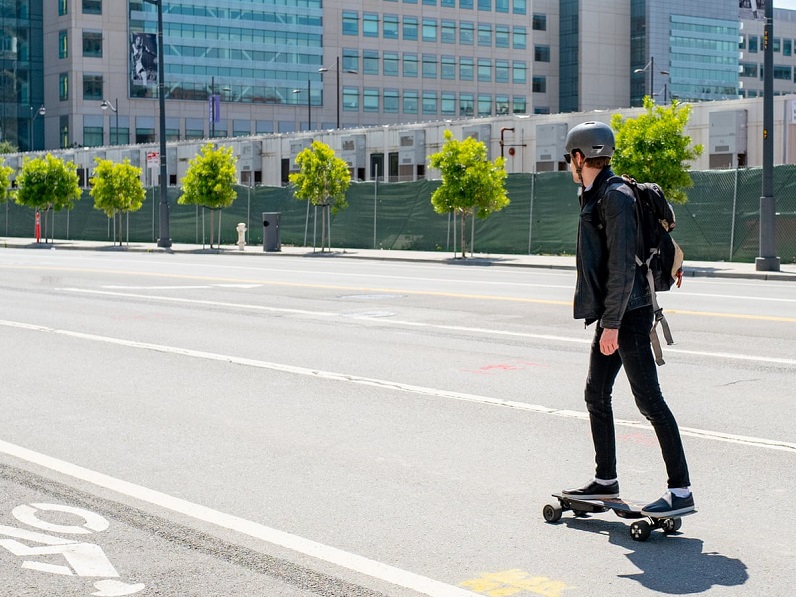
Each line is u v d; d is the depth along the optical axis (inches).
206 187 1616.6
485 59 4608.8
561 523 224.5
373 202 1503.4
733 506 235.6
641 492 245.0
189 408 355.3
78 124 4060.0
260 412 347.6
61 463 279.0
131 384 403.5
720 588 185.2
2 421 335.3
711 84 5236.2
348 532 218.2
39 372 433.4
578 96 4830.2
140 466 276.1
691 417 331.0
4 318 636.7
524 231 1314.0
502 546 208.8
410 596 181.0
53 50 4146.2
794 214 1071.6
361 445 298.8
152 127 4160.9
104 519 228.1
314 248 1509.6
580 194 219.1
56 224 2116.1
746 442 296.4
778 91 6087.6
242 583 188.2
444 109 4537.4
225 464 277.7
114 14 4089.6
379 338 531.2
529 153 1982.0
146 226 1939.0
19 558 203.2
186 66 4168.3
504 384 394.9
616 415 334.3
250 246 1699.1
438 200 1254.3
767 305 671.1
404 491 250.2
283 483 258.1
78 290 831.7
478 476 263.6
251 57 4261.8
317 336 542.0
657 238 217.3
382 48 4421.8
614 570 194.5
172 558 202.2
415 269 1088.8
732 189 1113.4
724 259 1124.5
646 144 1051.9
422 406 354.9
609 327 210.7
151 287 854.5
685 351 470.9
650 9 4938.5
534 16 4805.6
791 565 197.2
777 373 412.8
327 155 1443.2
